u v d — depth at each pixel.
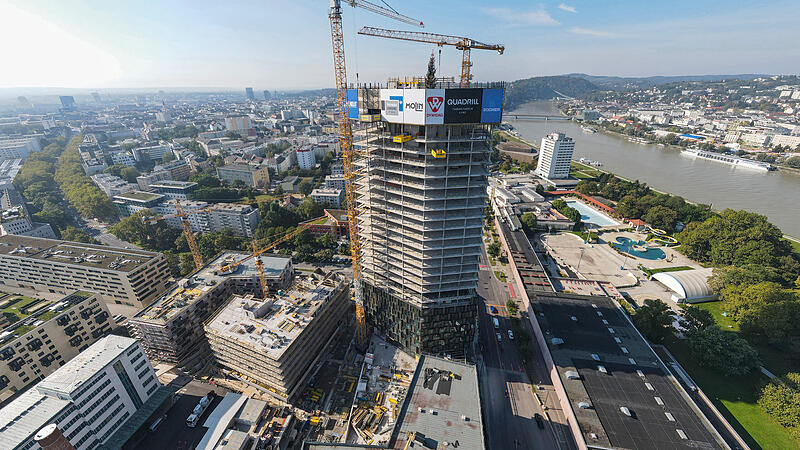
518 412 123.75
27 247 185.38
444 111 114.31
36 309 142.75
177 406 121.38
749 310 152.00
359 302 150.38
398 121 123.75
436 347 146.88
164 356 140.50
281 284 173.25
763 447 107.31
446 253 136.62
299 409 124.81
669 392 114.44
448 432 93.19
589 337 139.75
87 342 148.62
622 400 111.44
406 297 144.12
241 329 125.19
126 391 111.56
